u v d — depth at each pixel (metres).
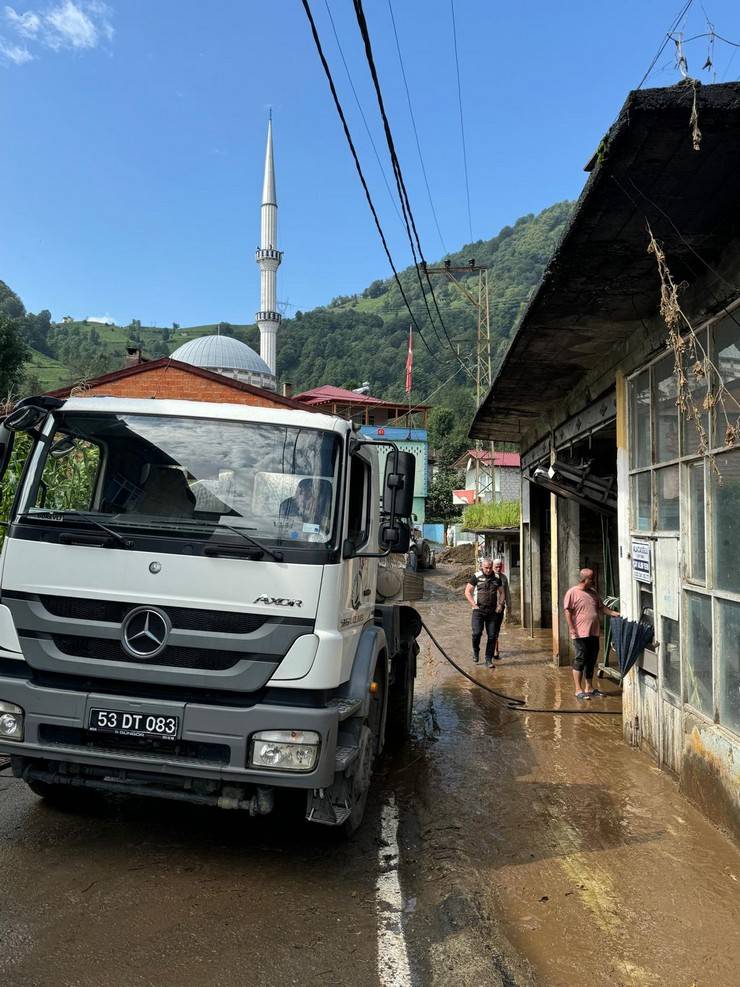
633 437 6.94
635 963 3.24
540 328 6.70
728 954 3.32
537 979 3.10
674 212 4.25
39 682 3.81
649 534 6.39
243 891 3.71
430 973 3.05
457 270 27.22
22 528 3.91
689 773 5.35
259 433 4.15
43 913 3.36
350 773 4.03
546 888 3.95
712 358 5.04
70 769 3.90
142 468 4.11
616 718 7.99
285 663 3.67
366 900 3.69
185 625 3.73
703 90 3.27
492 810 5.14
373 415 49.81
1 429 4.03
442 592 24.47
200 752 3.66
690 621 5.45
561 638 11.20
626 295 5.68
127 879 3.75
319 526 3.90
